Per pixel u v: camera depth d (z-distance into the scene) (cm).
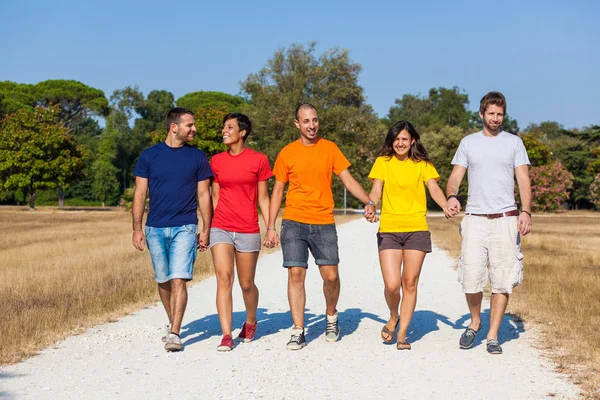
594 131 7175
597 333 658
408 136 636
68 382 507
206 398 469
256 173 645
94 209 6744
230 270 637
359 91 5222
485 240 617
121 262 1329
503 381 511
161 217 631
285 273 1214
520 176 614
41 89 8919
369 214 635
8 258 1491
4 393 476
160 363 568
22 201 8162
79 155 6206
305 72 5131
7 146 5859
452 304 886
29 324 686
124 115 9131
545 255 1603
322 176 644
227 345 614
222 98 10550
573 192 7588
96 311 791
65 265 1289
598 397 464
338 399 466
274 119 4953
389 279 631
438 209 7275
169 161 633
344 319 777
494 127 618
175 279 620
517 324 736
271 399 467
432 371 542
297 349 621
